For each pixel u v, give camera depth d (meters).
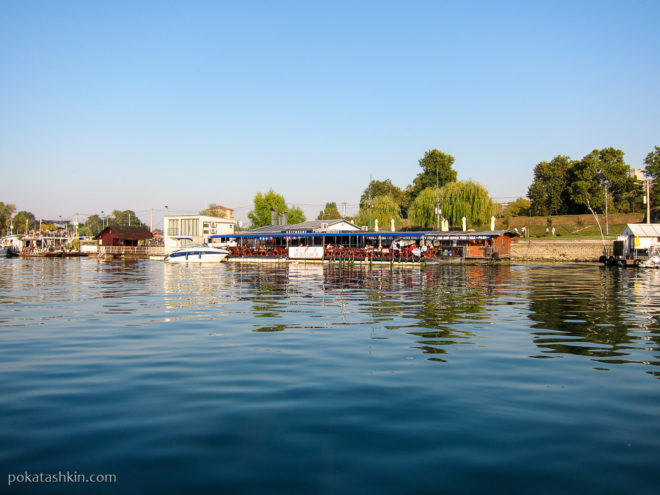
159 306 19.34
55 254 88.12
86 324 14.98
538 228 89.25
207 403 7.47
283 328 14.11
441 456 5.66
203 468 5.38
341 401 7.55
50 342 12.20
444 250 60.81
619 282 31.66
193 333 13.37
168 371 9.36
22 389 8.20
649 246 51.16
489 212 77.75
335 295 23.27
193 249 63.66
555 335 12.99
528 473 5.27
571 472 5.30
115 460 5.57
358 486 4.99
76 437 6.20
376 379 8.78
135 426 6.55
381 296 22.78
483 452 5.77
